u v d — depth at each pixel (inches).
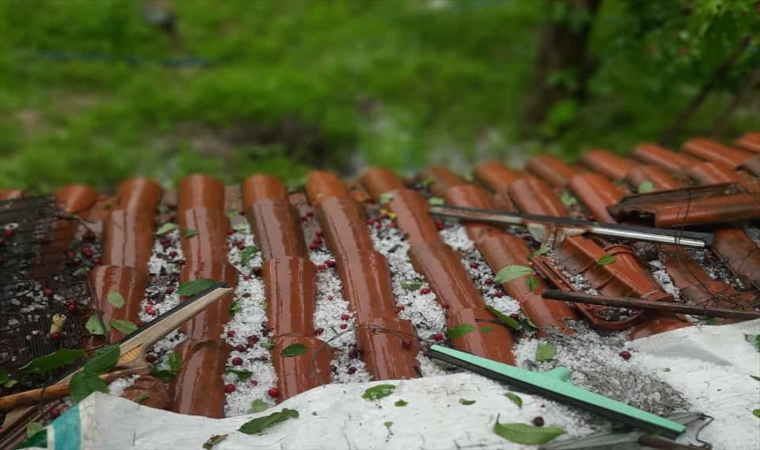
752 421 71.8
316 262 93.8
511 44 293.7
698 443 70.2
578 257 90.4
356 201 103.7
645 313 81.9
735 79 150.9
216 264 90.9
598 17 233.1
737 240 90.0
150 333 78.4
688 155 114.0
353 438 69.5
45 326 84.1
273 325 83.0
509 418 70.6
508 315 84.7
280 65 273.9
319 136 236.8
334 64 272.1
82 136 221.8
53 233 97.9
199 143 230.2
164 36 283.3
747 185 99.6
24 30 267.7
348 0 321.1
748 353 77.0
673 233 89.5
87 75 254.4
